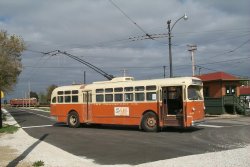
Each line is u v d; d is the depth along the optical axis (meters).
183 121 22.08
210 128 24.38
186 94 22.08
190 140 18.39
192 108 22.30
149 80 23.81
